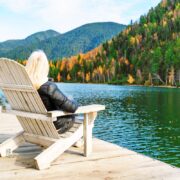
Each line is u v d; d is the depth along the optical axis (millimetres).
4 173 3779
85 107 4254
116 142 33062
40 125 4141
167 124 45875
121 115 54406
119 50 180500
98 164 4121
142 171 3883
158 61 154250
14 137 4523
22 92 4023
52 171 3854
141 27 185625
